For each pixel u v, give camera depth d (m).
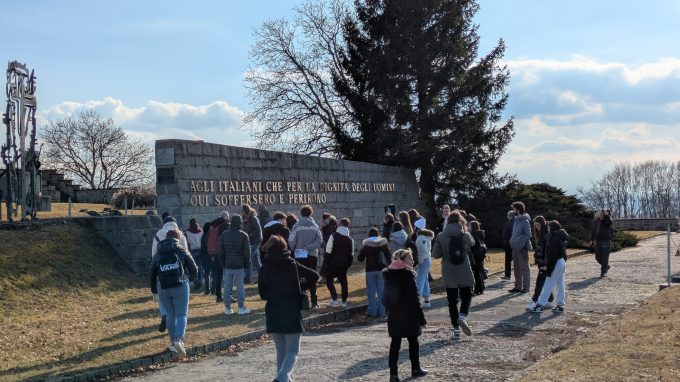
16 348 12.14
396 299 9.95
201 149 22.44
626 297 18.08
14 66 19.08
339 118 40.53
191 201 21.78
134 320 14.70
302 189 27.73
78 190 39.41
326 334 14.29
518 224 19.52
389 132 37.09
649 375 8.84
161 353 11.77
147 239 20.72
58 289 17.03
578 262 28.23
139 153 66.69
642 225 51.38
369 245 16.41
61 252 18.66
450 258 13.08
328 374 10.48
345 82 38.81
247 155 24.64
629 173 103.81
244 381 10.20
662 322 12.52
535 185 39.56
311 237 16.27
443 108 38.25
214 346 12.57
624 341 11.14
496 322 14.90
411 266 10.16
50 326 14.05
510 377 9.74
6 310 15.26
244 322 14.45
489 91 38.56
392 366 9.96
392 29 37.44
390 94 37.19
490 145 38.91
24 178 19.36
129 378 10.65
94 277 18.41
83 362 11.19
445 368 10.73
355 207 31.45
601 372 9.19
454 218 13.30
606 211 23.00
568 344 12.32
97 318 14.97
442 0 37.72
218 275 17.22
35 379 10.22
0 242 17.95
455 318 13.18
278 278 9.34
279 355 9.56
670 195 101.75
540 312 16.09
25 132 19.44
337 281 22.09
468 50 38.59
